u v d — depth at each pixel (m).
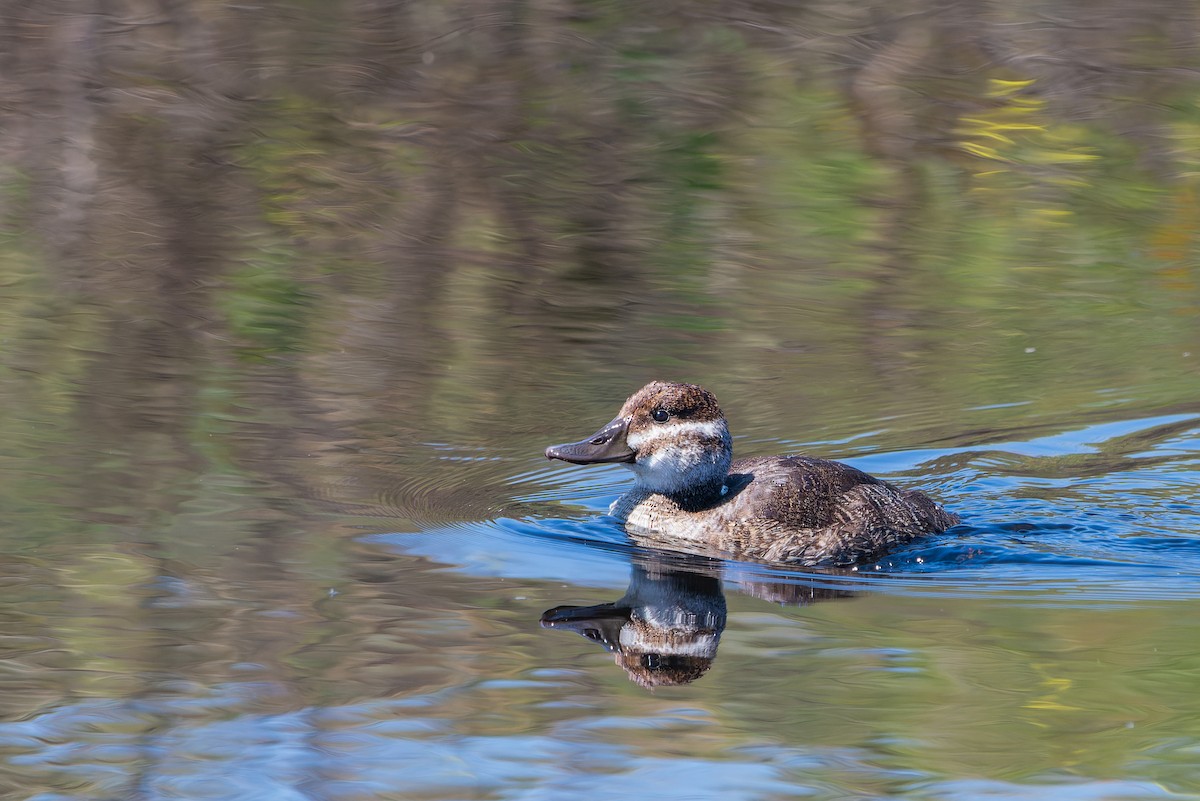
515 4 23.34
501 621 9.47
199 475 12.16
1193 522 11.88
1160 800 7.18
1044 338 15.95
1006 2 23.38
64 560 10.32
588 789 7.32
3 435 12.90
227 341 15.63
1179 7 22.91
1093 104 21.17
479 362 15.10
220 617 9.39
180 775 7.43
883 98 21.50
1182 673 8.61
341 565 10.42
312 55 22.47
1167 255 18.23
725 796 7.24
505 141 20.73
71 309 16.41
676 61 22.42
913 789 7.30
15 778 7.40
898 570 10.80
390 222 18.91
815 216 19.14
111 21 22.73
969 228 18.92
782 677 8.63
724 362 15.18
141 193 19.36
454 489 12.16
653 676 8.59
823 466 11.69
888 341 15.84
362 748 7.72
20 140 20.42
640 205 19.42
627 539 11.40
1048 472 12.88
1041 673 8.67
